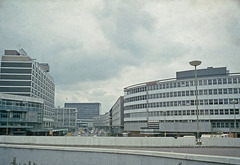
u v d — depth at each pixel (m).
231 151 21.66
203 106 68.94
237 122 66.00
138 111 82.88
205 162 16.23
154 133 75.44
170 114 73.69
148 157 19.80
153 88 79.00
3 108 77.50
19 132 81.44
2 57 104.69
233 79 66.81
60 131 112.06
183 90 72.38
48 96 133.62
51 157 24.78
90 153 23.05
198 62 27.58
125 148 24.72
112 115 149.12
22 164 26.08
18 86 99.88
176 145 25.53
